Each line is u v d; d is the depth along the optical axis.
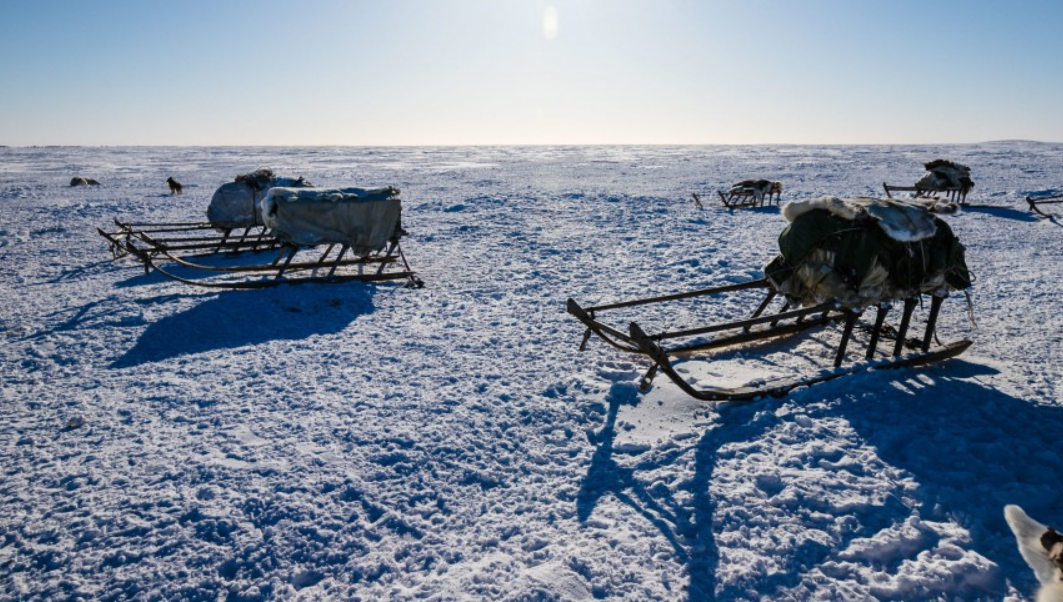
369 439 5.24
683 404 5.75
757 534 3.82
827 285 5.96
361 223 11.00
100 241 16.62
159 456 5.00
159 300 10.09
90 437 5.40
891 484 4.26
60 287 11.34
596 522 4.02
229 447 5.12
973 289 10.24
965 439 4.86
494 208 23.25
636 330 5.25
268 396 6.24
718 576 3.45
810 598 3.30
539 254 14.33
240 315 9.23
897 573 3.47
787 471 4.48
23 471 4.82
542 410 5.80
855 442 4.89
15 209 23.73
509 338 8.12
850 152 89.12
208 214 13.90
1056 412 5.40
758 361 6.89
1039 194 26.39
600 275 12.02
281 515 4.16
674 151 104.00
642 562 3.59
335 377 6.76
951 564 3.42
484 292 10.79
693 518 3.99
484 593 3.38
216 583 3.54
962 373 6.37
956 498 4.06
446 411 5.81
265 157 82.31
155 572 3.63
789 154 83.44
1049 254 13.33
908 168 49.12
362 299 10.23
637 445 5.04
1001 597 3.27
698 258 13.14
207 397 6.23
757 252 13.91
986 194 27.69
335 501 4.34
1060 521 3.87
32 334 8.45
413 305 9.96
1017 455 4.66
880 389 5.81
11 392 6.47
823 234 6.00
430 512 4.24
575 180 38.66
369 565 3.66
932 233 5.80
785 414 5.38
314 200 10.48
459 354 7.50
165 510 4.23
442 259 13.86
